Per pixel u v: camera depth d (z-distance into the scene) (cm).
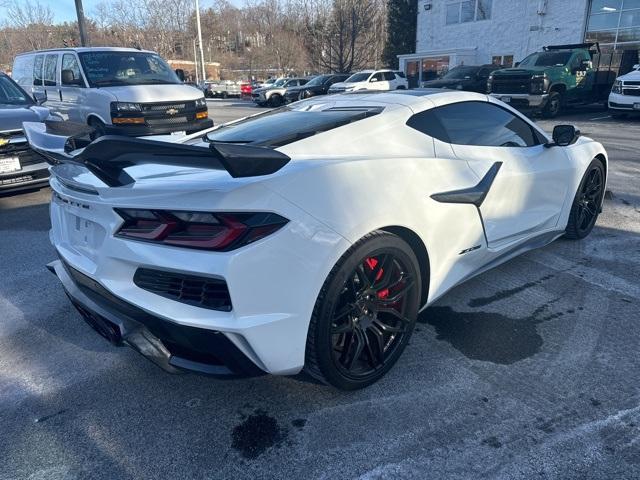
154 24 4178
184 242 184
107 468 196
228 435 211
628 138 1001
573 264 371
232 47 6988
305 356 208
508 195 303
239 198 180
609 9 1889
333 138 252
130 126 767
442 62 2544
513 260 383
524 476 182
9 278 388
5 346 289
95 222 212
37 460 201
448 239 260
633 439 198
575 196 386
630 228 449
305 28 3800
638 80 1306
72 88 830
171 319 186
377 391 234
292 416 220
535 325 288
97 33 4428
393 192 225
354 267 207
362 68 3312
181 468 195
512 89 1434
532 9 2123
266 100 2544
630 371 242
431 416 216
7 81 720
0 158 575
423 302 259
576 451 193
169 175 212
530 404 221
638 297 317
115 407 231
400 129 269
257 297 184
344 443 203
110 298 209
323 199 199
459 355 261
